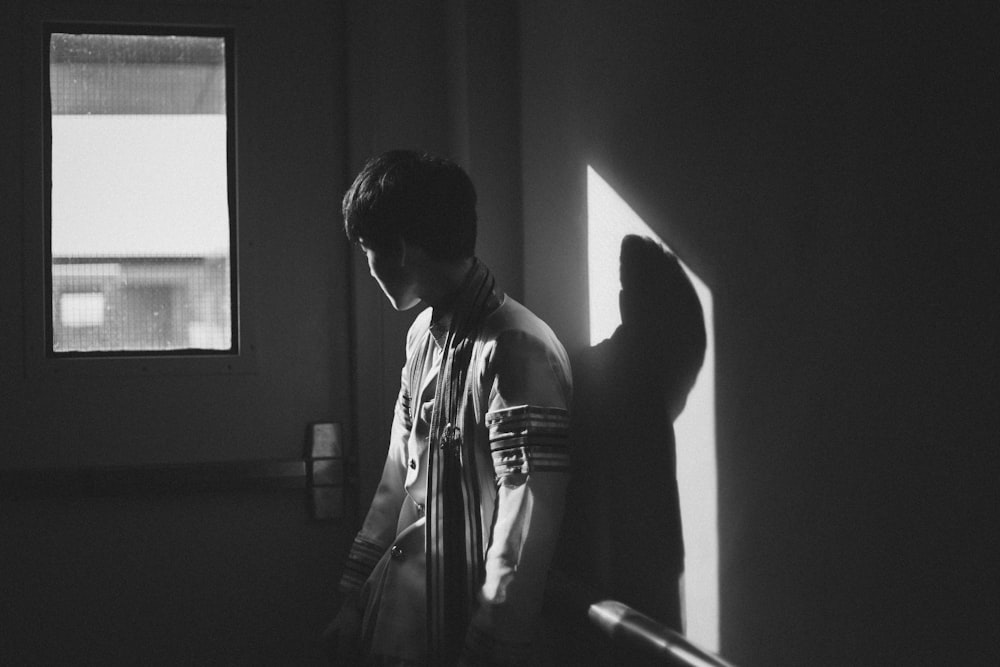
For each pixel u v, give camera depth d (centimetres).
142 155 230
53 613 223
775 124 111
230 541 229
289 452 233
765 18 112
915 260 89
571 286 176
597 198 163
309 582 232
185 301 231
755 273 115
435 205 153
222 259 233
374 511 182
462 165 210
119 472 222
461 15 208
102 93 228
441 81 234
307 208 235
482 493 150
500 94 205
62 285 226
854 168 97
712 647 125
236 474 227
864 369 96
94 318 228
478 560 148
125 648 225
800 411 106
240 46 232
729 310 121
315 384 235
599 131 161
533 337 146
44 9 224
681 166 133
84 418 225
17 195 222
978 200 82
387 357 229
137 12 228
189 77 233
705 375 127
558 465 140
